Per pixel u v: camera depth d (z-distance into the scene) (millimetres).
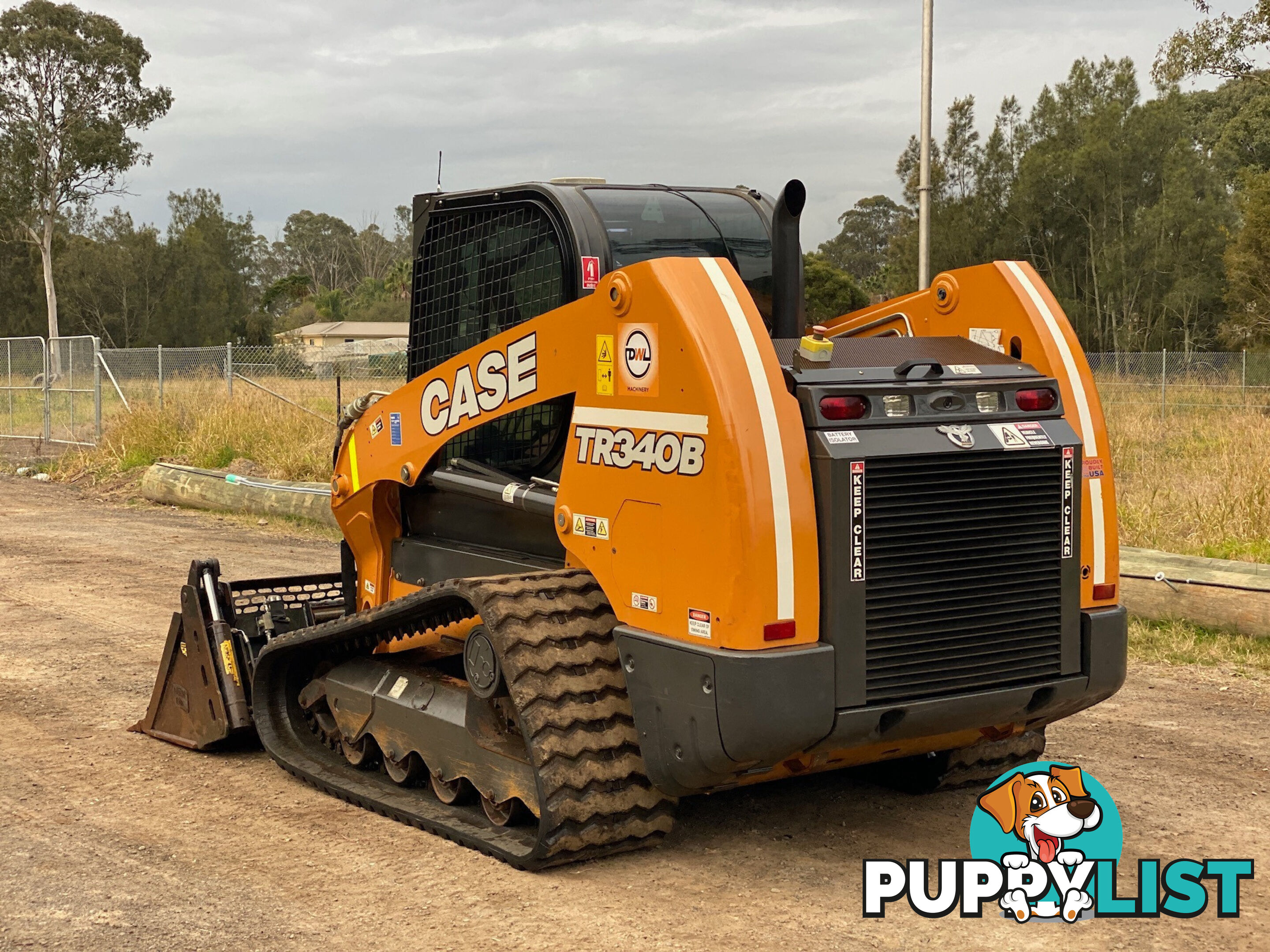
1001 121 56688
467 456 5152
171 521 14008
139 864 4363
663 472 3953
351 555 5852
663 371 3938
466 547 5211
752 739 3727
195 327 74438
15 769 5488
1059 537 4230
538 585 4273
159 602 9375
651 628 4023
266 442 17141
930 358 4383
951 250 54625
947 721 4051
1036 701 4266
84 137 53781
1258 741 5906
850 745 3922
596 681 4160
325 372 21516
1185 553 9461
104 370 22859
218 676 5625
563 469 4395
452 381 4984
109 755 5711
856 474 3836
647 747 4055
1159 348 52250
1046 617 4215
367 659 5352
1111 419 20922
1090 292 54094
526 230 4949
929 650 3988
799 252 4746
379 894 4062
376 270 122750
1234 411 22094
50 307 56031
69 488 17609
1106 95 56219
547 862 4180
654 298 3959
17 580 10305
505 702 4375
